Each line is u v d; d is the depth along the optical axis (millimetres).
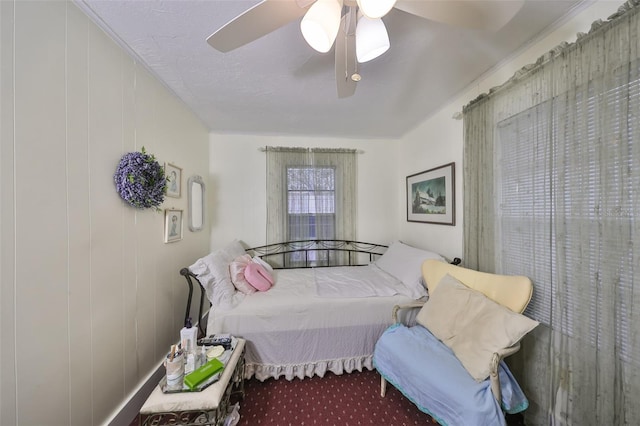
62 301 1039
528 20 1232
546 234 1270
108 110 1306
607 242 1004
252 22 898
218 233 2971
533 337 1342
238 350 1497
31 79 925
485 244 1674
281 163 3045
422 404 1234
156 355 1747
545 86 1264
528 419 1352
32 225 926
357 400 1578
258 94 2010
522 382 1397
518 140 1434
